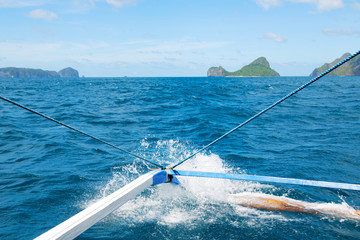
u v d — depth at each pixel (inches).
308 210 167.8
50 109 634.2
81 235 139.8
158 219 157.5
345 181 217.2
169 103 759.7
